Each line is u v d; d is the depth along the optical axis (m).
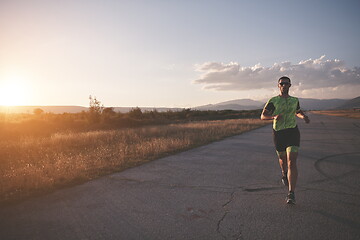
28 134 15.29
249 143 11.31
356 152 8.52
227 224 3.15
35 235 2.98
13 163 7.57
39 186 4.88
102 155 8.10
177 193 4.43
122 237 2.89
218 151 9.09
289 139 3.84
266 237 2.80
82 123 21.56
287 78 3.92
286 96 3.94
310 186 4.71
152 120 28.59
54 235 2.97
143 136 13.52
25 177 5.41
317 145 10.26
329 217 3.30
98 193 4.50
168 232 2.98
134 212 3.60
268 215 3.39
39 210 3.75
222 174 5.75
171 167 6.54
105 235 2.95
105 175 5.77
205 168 6.39
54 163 7.12
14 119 20.64
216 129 17.66
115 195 4.37
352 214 3.38
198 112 50.53
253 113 65.19
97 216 3.49
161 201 4.03
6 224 3.30
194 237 2.85
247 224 3.13
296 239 2.75
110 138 12.34
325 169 6.11
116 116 26.61
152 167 6.55
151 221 3.29
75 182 5.21
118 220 3.34
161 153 8.59
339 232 2.89
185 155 8.28
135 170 6.23
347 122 27.88
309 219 3.24
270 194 4.29
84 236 2.93
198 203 3.92
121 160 7.31
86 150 9.57
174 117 43.50
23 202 4.11
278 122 3.92
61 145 10.36
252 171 6.02
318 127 20.62
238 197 4.16
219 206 3.77
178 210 3.64
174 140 11.32
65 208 3.81
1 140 12.95
